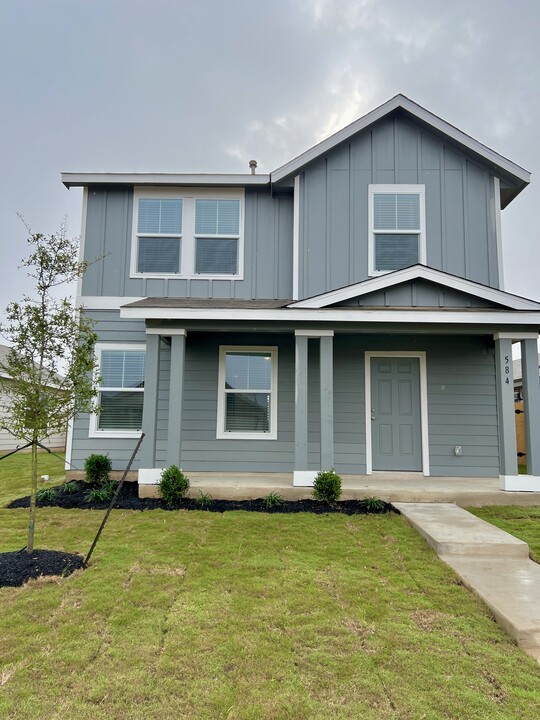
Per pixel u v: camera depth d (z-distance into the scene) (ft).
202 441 26.27
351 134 27.02
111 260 27.66
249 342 26.94
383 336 26.73
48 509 19.95
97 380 14.71
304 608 10.77
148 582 12.03
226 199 28.25
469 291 22.63
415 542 15.70
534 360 22.27
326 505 20.29
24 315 13.61
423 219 26.96
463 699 7.54
